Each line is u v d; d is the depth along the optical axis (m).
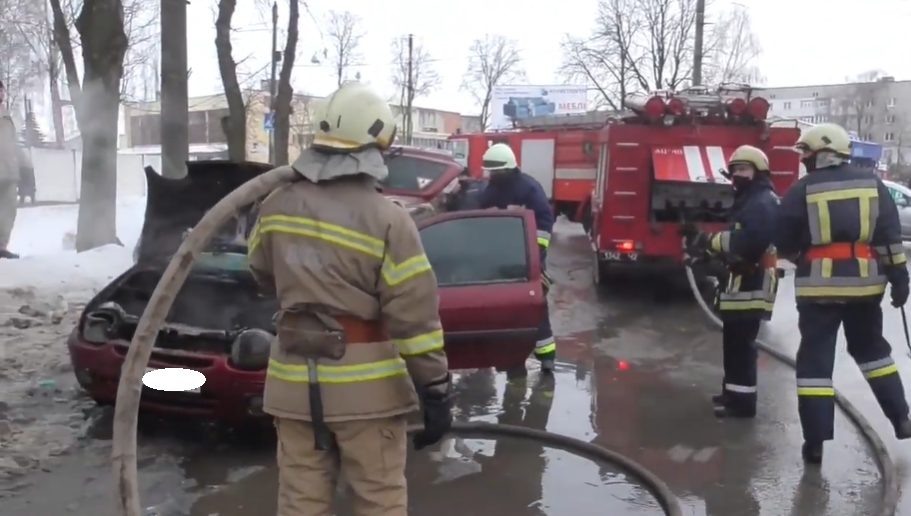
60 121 31.69
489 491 4.80
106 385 5.39
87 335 5.48
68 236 13.92
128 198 25.97
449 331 5.89
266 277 3.16
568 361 7.93
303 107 44.69
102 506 4.37
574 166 18.84
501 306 5.98
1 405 5.80
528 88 47.94
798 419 6.21
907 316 10.82
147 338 3.21
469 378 7.25
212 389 5.04
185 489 4.68
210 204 7.16
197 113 61.25
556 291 12.03
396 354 2.98
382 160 2.96
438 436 2.96
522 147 20.80
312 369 2.88
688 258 6.67
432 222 6.14
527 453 5.42
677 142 11.07
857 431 5.87
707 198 11.30
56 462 4.93
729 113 11.02
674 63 41.41
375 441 2.95
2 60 30.05
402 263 2.86
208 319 5.97
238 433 5.57
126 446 3.19
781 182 11.13
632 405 6.54
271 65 27.06
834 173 5.19
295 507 2.99
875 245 5.21
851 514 4.51
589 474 5.08
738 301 6.07
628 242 11.20
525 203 7.25
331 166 2.91
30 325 7.81
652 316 10.31
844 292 5.12
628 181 11.12
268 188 3.03
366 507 3.00
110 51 11.61
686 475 5.08
